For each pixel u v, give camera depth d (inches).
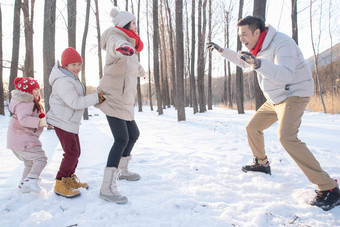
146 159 152.9
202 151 174.4
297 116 93.9
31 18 450.0
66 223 76.4
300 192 97.1
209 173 124.5
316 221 77.5
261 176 116.3
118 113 98.7
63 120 96.1
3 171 132.1
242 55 83.1
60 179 97.7
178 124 338.6
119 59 94.1
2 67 474.3
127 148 114.6
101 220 77.1
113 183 93.7
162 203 90.8
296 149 91.5
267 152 164.9
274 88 97.8
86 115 475.2
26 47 472.4
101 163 145.8
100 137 243.9
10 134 100.2
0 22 494.6
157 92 585.9
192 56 590.9
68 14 361.1
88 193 99.1
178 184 110.0
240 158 150.4
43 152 103.5
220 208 86.9
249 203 90.0
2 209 86.4
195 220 77.9
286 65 87.0
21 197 95.0
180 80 369.4
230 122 344.8
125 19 99.6
